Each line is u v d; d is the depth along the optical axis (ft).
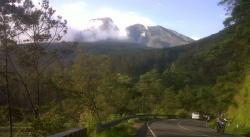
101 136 76.43
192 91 462.60
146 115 227.61
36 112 114.01
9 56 115.96
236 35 155.84
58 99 127.95
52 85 121.70
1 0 112.16
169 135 101.76
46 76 121.29
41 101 124.57
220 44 174.40
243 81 185.68
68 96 128.77
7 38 113.39
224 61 195.52
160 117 280.10
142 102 418.31
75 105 135.03
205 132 127.24
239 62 180.75
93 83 161.38
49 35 118.93
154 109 441.68
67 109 131.13
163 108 450.71
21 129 109.40
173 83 569.23
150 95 447.83
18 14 112.88
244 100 164.76
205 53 186.70
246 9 148.36
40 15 116.88
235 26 155.02
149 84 453.99
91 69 162.81
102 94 169.27
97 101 162.61
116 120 105.29
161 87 467.93
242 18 150.92
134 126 139.13
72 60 159.63
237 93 181.57
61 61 128.57
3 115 111.04
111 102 184.03
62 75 129.39
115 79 184.14
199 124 208.54
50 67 124.26
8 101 112.98
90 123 112.78
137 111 394.32
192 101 451.94
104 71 170.09
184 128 145.18
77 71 158.92
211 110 350.84
